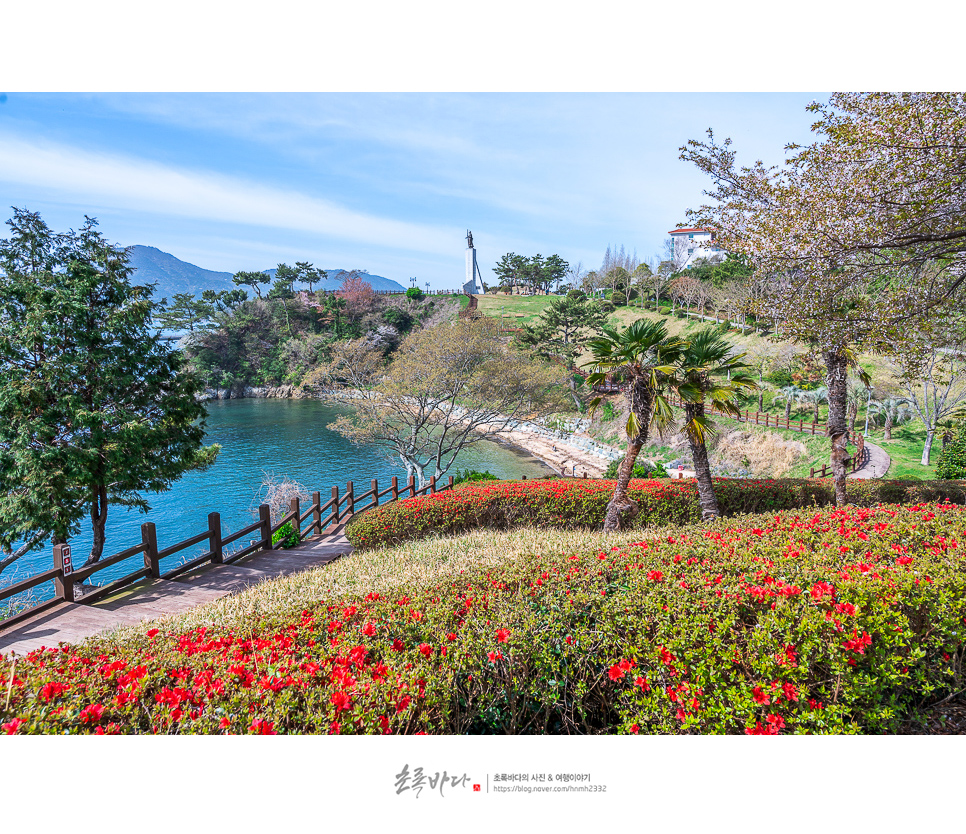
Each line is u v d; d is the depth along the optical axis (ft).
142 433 27.17
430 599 11.32
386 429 61.57
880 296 24.22
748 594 9.56
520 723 8.92
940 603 9.28
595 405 28.66
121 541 54.34
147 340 29.86
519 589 11.16
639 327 25.72
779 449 73.77
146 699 8.24
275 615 11.77
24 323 26.35
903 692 9.32
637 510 26.89
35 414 25.82
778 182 24.97
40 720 7.59
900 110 18.42
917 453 65.87
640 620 9.28
